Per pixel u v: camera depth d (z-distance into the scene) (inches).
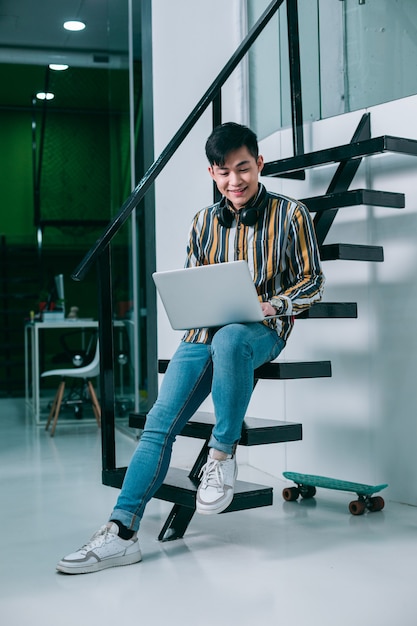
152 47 150.1
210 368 92.5
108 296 103.7
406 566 85.7
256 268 95.0
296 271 95.4
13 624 70.4
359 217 120.9
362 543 94.9
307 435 130.2
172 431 91.0
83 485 134.0
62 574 84.9
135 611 73.2
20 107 376.2
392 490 116.6
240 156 91.6
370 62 135.0
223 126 92.9
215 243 97.7
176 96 151.2
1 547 96.1
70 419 232.5
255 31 116.6
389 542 95.3
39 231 338.0
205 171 152.2
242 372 87.4
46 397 314.5
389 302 116.3
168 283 92.1
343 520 106.2
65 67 309.6
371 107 119.6
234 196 93.4
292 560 88.4
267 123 151.3
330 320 125.3
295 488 118.5
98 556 85.6
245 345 87.7
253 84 154.4
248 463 150.7
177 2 151.2
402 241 114.4
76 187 381.4
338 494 122.7
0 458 164.2
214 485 87.8
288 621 70.0
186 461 150.8
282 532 100.4
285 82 146.5
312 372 97.5
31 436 198.2
